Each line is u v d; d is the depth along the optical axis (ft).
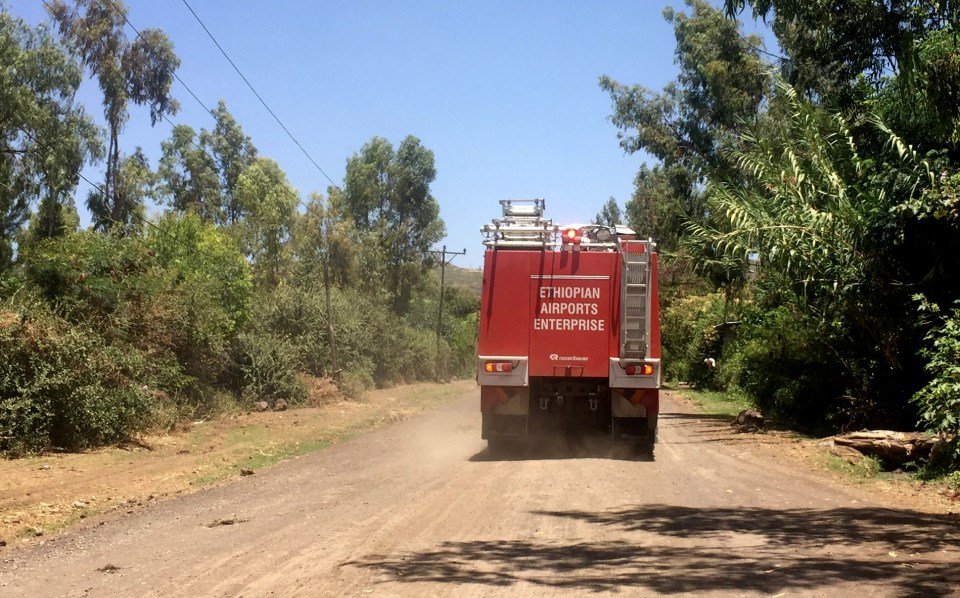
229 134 186.39
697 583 20.24
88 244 63.62
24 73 106.11
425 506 31.40
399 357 153.38
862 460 42.68
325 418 76.07
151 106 125.90
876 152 57.93
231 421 69.72
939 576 20.58
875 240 51.80
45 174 108.78
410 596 19.51
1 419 46.93
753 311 73.72
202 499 35.14
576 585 20.25
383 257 199.93
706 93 112.78
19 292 53.78
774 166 60.54
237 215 185.98
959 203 45.44
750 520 28.45
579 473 39.50
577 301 46.55
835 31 50.80
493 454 48.88
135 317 63.41
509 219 48.93
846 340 58.59
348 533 26.84
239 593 20.08
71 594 20.52
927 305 43.88
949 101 39.96
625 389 46.39
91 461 46.01
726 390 108.99
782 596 19.06
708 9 112.47
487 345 46.73
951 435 38.50
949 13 40.29
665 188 128.36
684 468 42.01
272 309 110.01
